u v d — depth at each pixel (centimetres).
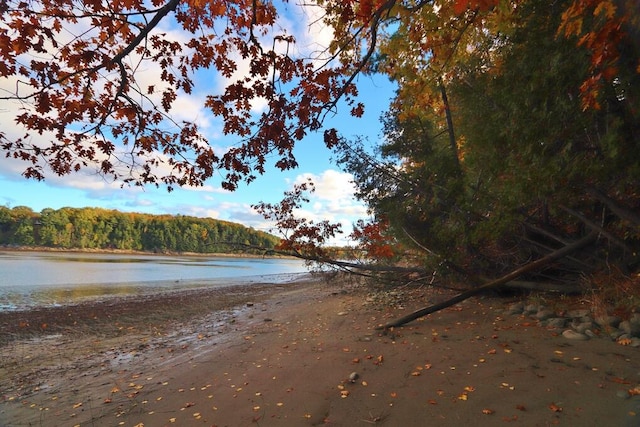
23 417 493
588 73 376
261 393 461
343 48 423
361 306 1004
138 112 423
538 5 455
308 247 962
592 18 327
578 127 424
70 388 597
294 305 1279
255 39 392
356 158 1029
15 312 1423
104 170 469
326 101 439
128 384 577
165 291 2127
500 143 559
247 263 8838
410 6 523
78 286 2416
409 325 716
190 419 413
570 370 415
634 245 627
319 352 604
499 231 668
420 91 736
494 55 675
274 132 439
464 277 885
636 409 313
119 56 351
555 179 459
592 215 684
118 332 1065
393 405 387
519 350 499
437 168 838
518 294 859
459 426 331
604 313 573
